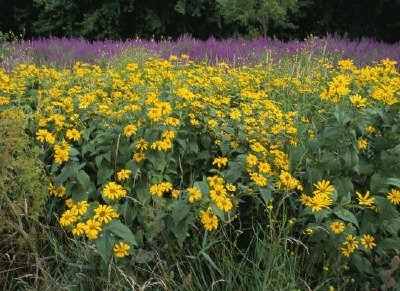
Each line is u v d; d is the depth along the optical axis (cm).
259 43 959
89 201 313
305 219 288
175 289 271
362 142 302
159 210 280
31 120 363
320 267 289
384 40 1466
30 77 475
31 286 279
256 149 325
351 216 265
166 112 313
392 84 387
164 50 931
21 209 292
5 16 1667
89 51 936
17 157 298
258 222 305
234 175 303
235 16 1212
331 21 1490
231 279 279
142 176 298
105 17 1451
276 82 552
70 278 280
